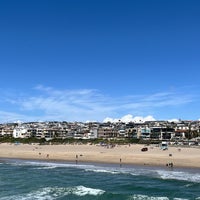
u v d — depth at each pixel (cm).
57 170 7581
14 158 11000
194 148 15762
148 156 10019
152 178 5997
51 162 9556
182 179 5828
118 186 5353
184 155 10425
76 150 13875
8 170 7644
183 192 4744
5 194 4797
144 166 7969
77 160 9812
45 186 5434
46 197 4597
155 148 15362
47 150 14075
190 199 4281
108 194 4681
